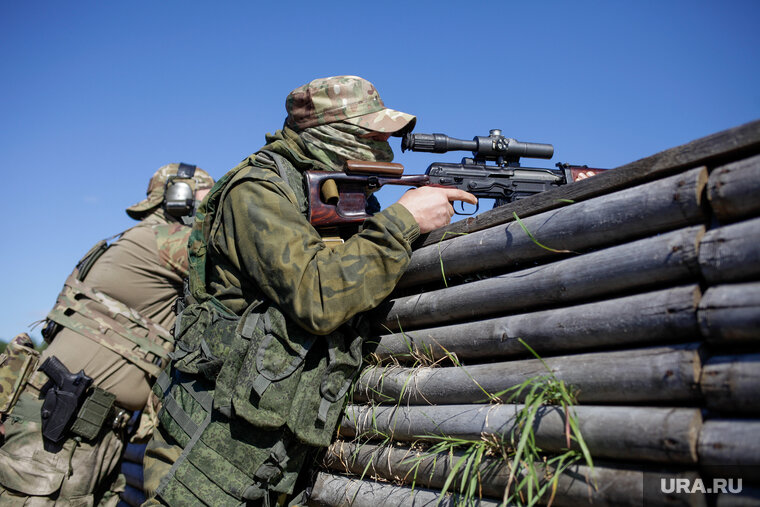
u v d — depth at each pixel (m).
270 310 2.18
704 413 1.39
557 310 1.80
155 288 3.41
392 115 2.70
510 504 1.70
